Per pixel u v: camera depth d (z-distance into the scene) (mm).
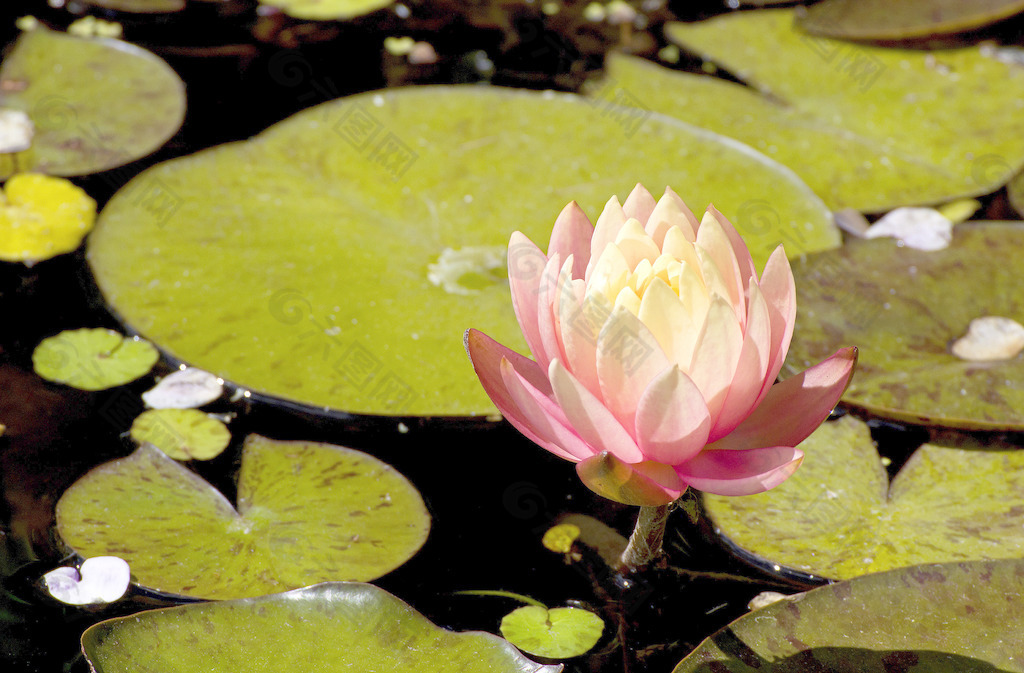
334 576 1092
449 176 1266
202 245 1217
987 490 1124
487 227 1234
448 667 1060
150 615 1065
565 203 1251
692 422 1033
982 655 1062
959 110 1331
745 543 1110
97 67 1338
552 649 1079
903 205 1264
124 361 1167
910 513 1117
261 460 1131
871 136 1313
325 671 1058
